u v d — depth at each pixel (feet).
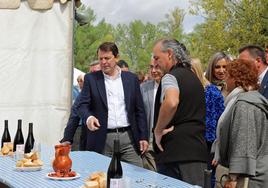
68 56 19.40
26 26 19.03
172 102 10.44
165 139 10.90
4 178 9.96
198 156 10.83
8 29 18.84
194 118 10.94
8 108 18.97
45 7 19.06
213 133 13.69
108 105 14.55
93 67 18.51
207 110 13.78
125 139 14.60
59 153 10.11
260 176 10.05
